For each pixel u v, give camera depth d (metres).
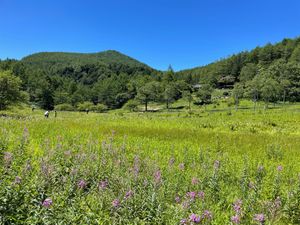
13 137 13.82
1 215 5.06
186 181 9.03
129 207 6.03
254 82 94.19
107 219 5.71
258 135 23.77
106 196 6.61
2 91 47.44
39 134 16.27
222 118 44.16
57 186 6.83
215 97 128.50
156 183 7.38
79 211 5.61
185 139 19.36
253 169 11.77
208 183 8.85
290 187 9.17
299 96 105.88
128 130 21.66
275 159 14.96
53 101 125.12
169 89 112.81
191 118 45.00
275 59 163.25
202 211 6.48
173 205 7.21
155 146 15.59
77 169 7.77
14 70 138.38
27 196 5.72
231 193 8.77
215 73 177.25
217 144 17.17
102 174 8.49
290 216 7.46
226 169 11.13
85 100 145.25
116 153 11.57
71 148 12.31
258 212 7.39
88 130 20.33
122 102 141.25
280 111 60.97
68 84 162.50
